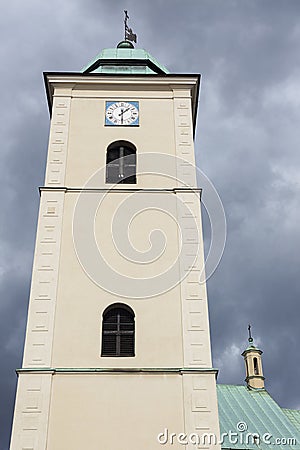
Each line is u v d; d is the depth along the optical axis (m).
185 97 29.97
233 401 35.03
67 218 25.25
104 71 32.12
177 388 21.14
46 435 20.06
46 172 26.78
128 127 28.73
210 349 22.16
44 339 22.12
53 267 23.89
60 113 29.12
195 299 23.28
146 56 33.31
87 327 22.52
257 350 39.47
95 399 20.81
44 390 20.89
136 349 22.09
